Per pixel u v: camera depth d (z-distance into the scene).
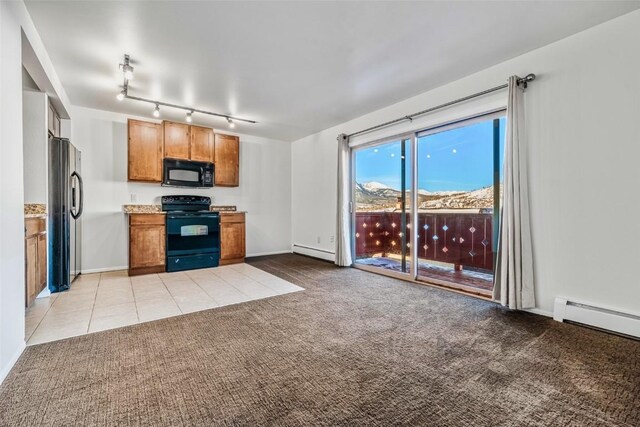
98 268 4.21
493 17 2.13
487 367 1.73
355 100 3.77
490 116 2.98
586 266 2.32
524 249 2.57
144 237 4.04
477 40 2.43
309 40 2.43
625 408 1.37
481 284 3.31
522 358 1.83
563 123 2.41
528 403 1.41
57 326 2.30
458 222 3.60
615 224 2.18
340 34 2.35
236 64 2.83
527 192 2.60
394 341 2.07
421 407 1.39
